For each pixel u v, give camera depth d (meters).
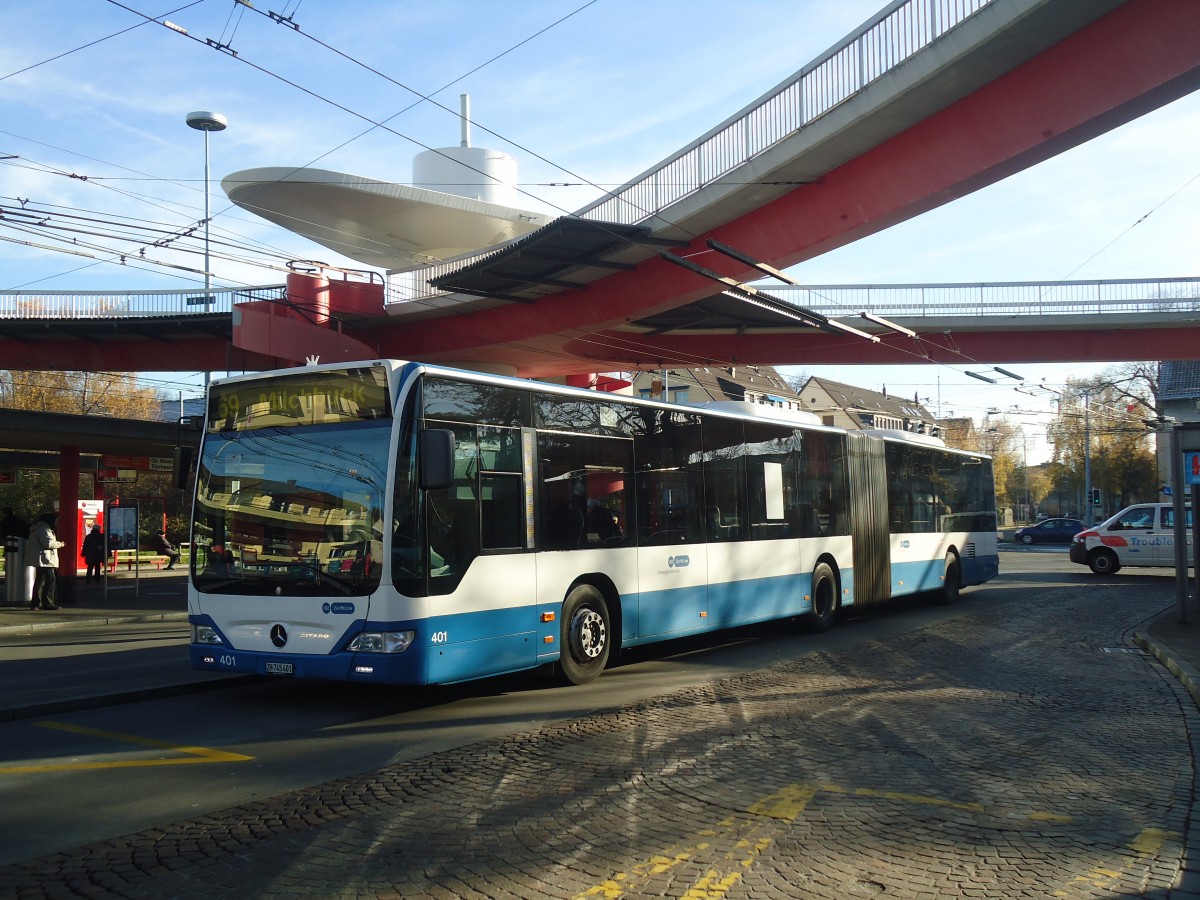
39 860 4.87
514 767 6.76
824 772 6.62
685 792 6.11
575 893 4.44
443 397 8.78
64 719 8.66
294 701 9.52
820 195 18.45
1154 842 5.22
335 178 35.91
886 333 31.36
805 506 14.87
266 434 9.04
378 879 4.60
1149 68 13.48
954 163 16.05
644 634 11.18
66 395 50.91
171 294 30.00
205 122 29.48
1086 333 32.56
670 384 58.06
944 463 20.12
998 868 4.81
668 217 20.44
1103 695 9.62
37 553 19.61
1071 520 54.72
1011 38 14.16
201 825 5.45
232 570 8.94
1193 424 15.12
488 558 9.04
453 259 28.36
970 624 16.09
